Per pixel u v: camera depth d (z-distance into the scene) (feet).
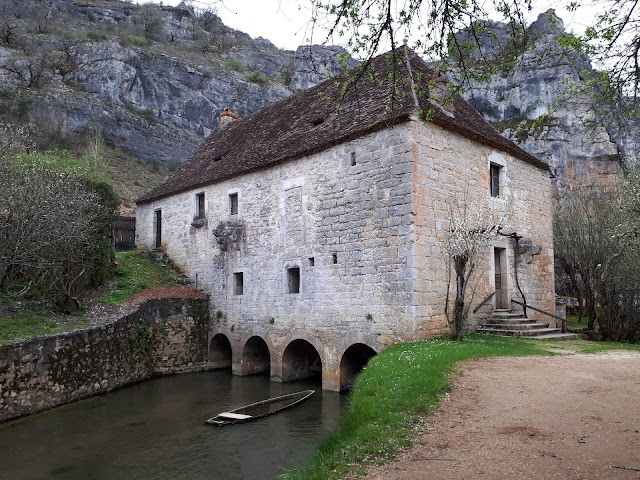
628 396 21.48
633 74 16.75
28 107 114.73
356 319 41.63
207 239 60.13
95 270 54.65
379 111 42.68
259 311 51.83
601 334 52.95
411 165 38.83
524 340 39.99
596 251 62.08
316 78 184.85
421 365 27.17
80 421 35.86
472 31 17.38
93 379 43.16
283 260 49.21
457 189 42.68
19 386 35.86
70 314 47.65
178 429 34.09
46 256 46.75
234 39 221.05
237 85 166.61
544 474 13.70
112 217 58.13
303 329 46.52
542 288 52.49
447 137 42.45
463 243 39.11
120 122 130.62
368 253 41.14
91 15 183.21
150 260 66.39
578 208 74.13
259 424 34.83
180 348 55.42
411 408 20.59
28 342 36.76
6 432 33.06
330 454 17.63
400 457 15.74
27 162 51.19
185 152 140.77
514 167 50.52
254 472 26.32
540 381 24.47
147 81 144.66
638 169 60.54
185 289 59.88
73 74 135.33
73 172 54.34
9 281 47.65
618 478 13.20
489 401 21.18
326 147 45.34
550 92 117.70
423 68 48.75
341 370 42.96
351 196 42.93
